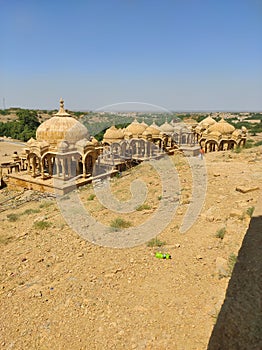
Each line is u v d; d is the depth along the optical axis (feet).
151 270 23.25
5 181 93.35
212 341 13.97
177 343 15.49
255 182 42.24
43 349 16.72
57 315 19.30
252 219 26.63
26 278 25.29
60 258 28.48
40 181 79.77
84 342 16.71
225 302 15.72
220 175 49.80
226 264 21.58
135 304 19.27
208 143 103.35
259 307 14.35
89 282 22.68
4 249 33.09
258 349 12.10
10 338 17.88
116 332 17.04
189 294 19.42
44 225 39.17
